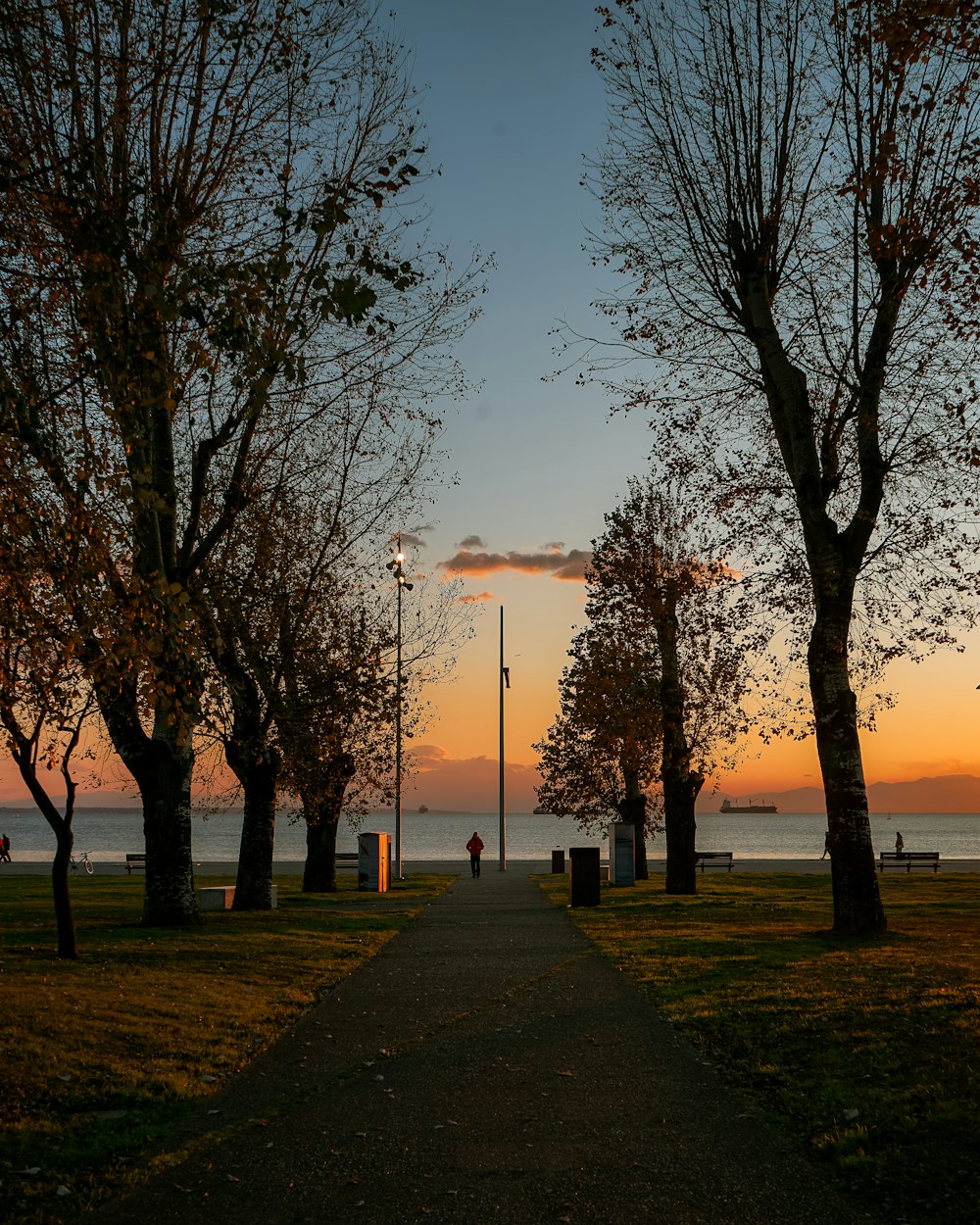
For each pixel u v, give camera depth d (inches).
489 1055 397.7
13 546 366.0
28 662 410.9
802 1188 253.3
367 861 1385.3
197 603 764.0
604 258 848.9
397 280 367.9
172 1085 346.6
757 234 809.5
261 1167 269.0
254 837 1048.2
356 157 716.7
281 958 649.6
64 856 602.5
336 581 1049.5
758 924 863.7
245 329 358.6
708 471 904.9
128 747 804.6
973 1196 244.5
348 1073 370.0
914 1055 369.7
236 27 466.0
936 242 681.0
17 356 401.7
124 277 386.9
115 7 467.2
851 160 766.5
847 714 749.3
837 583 756.6
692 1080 360.2
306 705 1007.0
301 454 938.7
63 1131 298.5
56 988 490.9
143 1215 237.0
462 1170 265.9
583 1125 305.7
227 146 619.2
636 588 1338.6
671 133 820.0
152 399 384.2
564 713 1699.1
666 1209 238.8
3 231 390.0
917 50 427.8
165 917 803.4
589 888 1125.1
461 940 789.2
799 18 786.2
